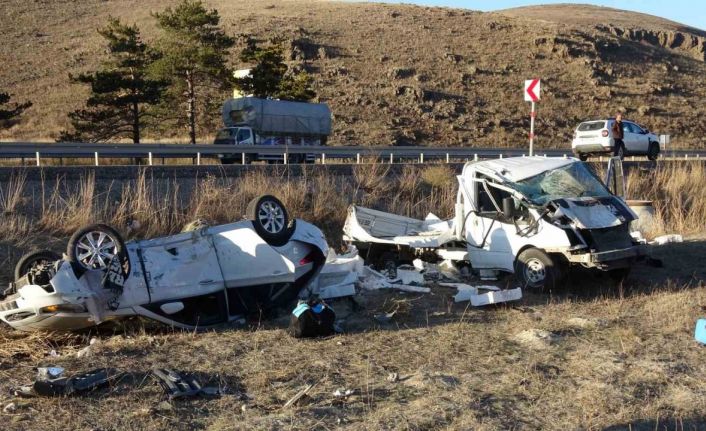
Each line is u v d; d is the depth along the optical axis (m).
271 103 33.91
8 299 7.26
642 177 20.30
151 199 13.72
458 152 29.64
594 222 9.62
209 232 8.23
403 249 11.82
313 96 44.38
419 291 9.63
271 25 64.62
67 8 76.56
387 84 53.66
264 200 8.59
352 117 47.12
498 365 6.40
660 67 68.94
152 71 37.03
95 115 36.22
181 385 5.78
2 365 6.59
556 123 51.53
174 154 23.09
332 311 7.57
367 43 62.78
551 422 5.11
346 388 5.82
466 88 55.53
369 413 5.27
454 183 18.45
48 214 12.33
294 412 5.25
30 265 7.73
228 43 40.09
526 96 15.95
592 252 9.50
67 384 5.71
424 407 5.35
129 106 37.16
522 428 5.02
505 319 8.16
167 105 38.50
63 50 61.59
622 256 9.56
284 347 7.08
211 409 5.42
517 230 10.04
